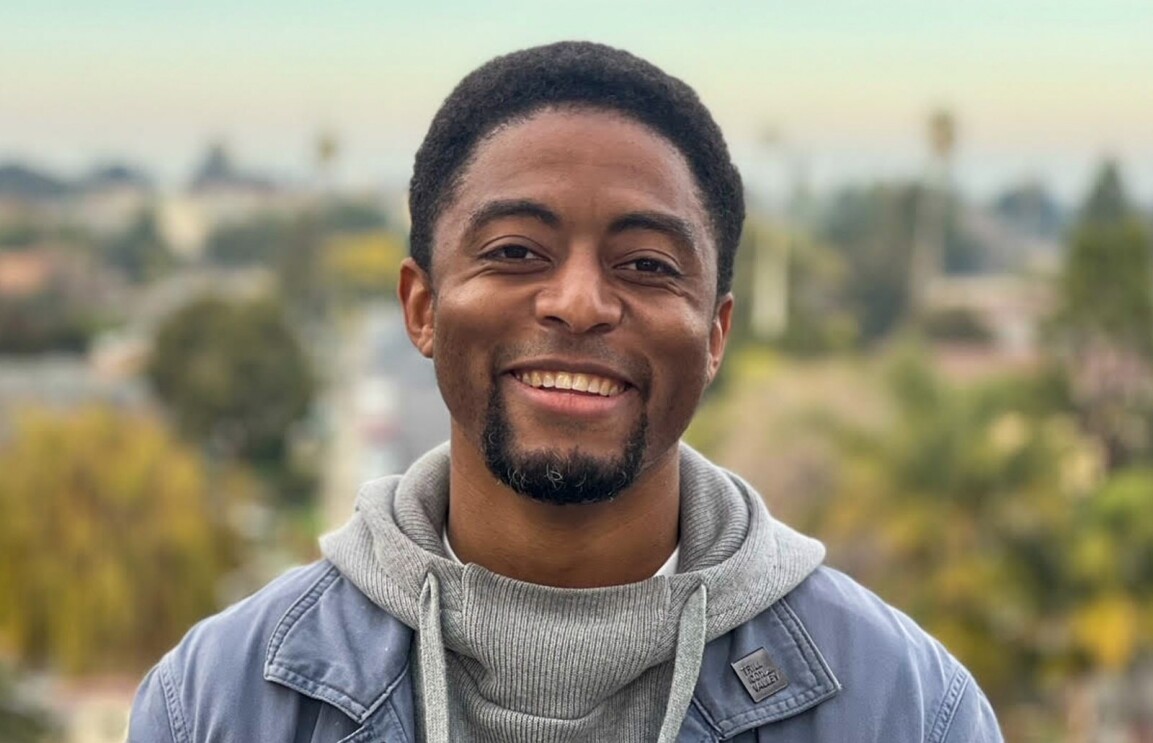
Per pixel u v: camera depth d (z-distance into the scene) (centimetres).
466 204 220
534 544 223
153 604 2617
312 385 5978
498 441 213
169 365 5744
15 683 2111
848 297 7644
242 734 220
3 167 15425
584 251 214
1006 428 2089
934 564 1941
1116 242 2909
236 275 12306
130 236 12550
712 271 224
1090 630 1825
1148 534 1842
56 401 5338
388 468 4994
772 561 231
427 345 233
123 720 2316
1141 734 1908
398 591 225
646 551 227
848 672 225
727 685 223
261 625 230
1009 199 12144
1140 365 2831
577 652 214
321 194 9756
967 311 6462
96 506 2620
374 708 219
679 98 225
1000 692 1942
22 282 9012
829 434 2217
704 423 2719
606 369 211
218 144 17088
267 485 5434
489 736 218
